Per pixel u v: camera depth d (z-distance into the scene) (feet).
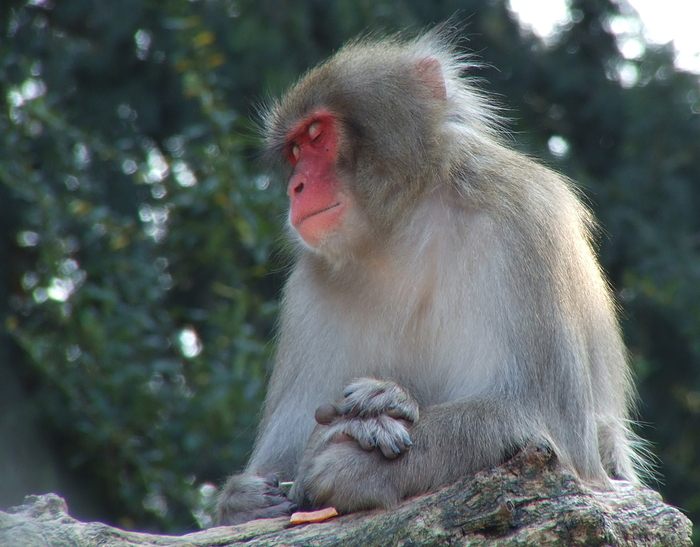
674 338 61.41
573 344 24.54
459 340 24.63
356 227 25.76
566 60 65.10
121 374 46.11
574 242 26.58
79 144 54.85
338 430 23.12
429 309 25.36
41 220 47.62
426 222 25.21
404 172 25.39
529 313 24.07
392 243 25.50
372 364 26.32
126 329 47.16
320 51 57.16
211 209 49.62
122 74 57.93
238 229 47.50
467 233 24.77
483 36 62.95
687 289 57.16
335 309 26.94
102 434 45.16
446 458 22.45
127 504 46.68
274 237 47.47
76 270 49.34
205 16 54.85
